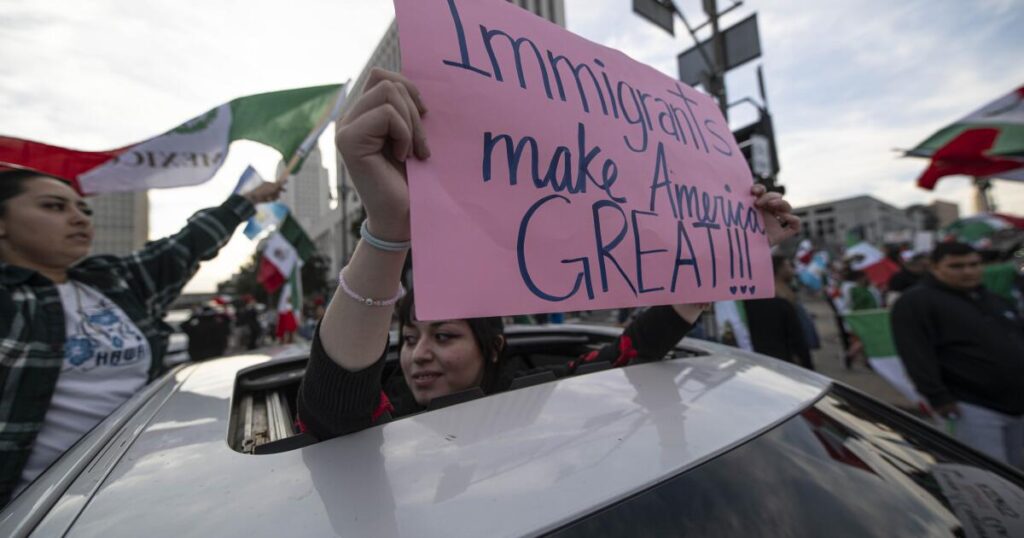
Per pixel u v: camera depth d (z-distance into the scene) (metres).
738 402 1.10
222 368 1.49
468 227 0.83
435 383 1.38
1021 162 3.59
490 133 0.91
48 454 1.41
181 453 0.78
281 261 7.81
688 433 0.92
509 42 1.00
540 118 1.00
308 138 2.71
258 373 1.52
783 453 0.98
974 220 6.71
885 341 4.50
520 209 0.91
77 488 0.69
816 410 1.17
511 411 0.93
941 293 2.80
